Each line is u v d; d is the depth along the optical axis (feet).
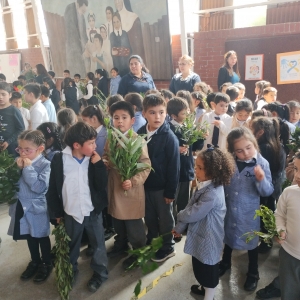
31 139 7.27
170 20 21.38
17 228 7.70
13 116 11.28
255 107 14.26
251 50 18.28
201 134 8.95
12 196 7.44
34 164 7.49
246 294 7.07
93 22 24.90
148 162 7.40
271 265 8.06
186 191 9.52
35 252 7.89
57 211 7.01
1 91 11.02
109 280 7.68
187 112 9.09
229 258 7.71
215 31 19.15
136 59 13.58
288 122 9.50
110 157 7.16
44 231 7.63
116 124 7.78
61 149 8.48
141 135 7.47
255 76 18.42
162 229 8.20
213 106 11.24
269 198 8.45
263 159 6.91
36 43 34.47
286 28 17.08
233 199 6.91
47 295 7.31
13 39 36.50
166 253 8.28
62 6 26.40
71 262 7.19
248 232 6.31
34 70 30.71
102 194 7.19
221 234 6.35
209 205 6.04
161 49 21.63
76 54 27.68
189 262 8.25
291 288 5.54
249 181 6.78
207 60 19.88
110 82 24.21
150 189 7.91
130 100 9.94
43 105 13.14
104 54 25.41
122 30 23.18
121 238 8.52
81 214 6.87
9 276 8.01
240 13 19.77
